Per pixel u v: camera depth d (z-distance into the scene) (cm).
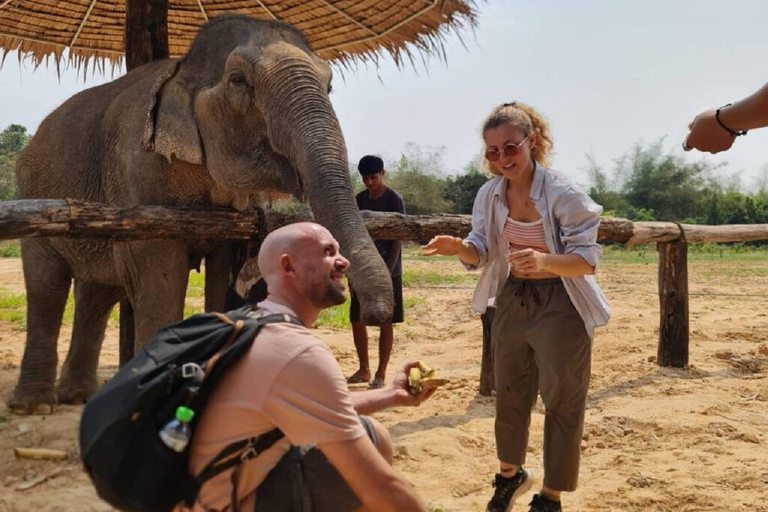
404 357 995
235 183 555
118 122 617
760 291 1903
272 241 301
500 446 459
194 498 271
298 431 267
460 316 1388
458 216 709
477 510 475
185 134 560
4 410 675
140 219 542
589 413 686
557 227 430
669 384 793
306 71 543
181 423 260
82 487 479
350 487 289
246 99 547
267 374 267
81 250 651
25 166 709
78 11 838
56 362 694
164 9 757
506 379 455
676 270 870
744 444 594
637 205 6900
